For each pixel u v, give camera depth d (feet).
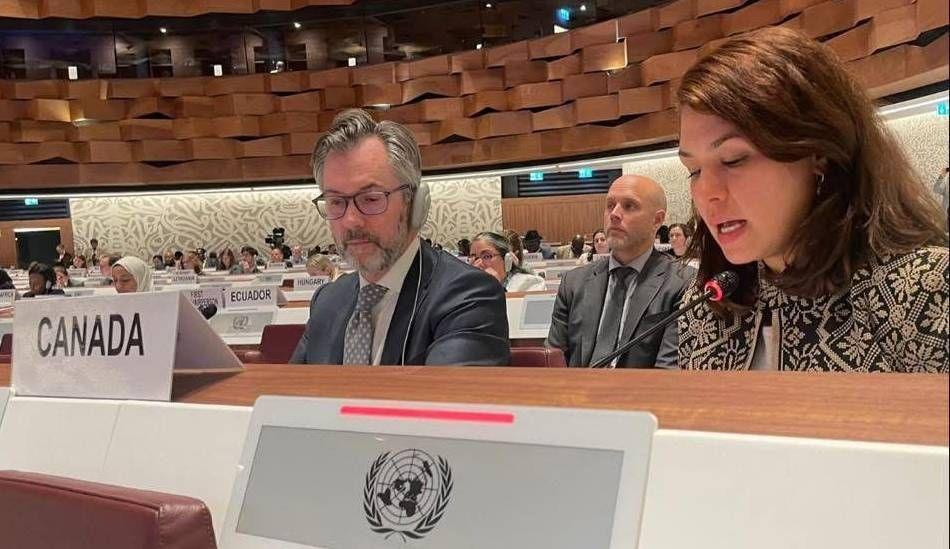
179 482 2.19
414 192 4.33
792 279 2.76
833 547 1.33
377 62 40.06
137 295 2.47
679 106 2.71
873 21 20.20
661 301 6.68
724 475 1.46
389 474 1.80
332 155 4.22
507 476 1.65
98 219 46.88
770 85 2.49
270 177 40.11
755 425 1.53
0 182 38.34
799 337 2.93
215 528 2.04
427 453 1.77
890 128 2.64
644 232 6.93
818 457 1.39
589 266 7.58
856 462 1.36
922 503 1.29
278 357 7.35
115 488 2.11
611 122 34.09
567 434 1.62
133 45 40.11
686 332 3.51
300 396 2.10
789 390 1.74
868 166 2.59
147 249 46.85
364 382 2.25
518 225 47.29
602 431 1.59
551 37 35.68
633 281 7.05
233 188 40.45
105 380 2.52
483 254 12.07
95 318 2.56
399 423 1.84
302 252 42.63
